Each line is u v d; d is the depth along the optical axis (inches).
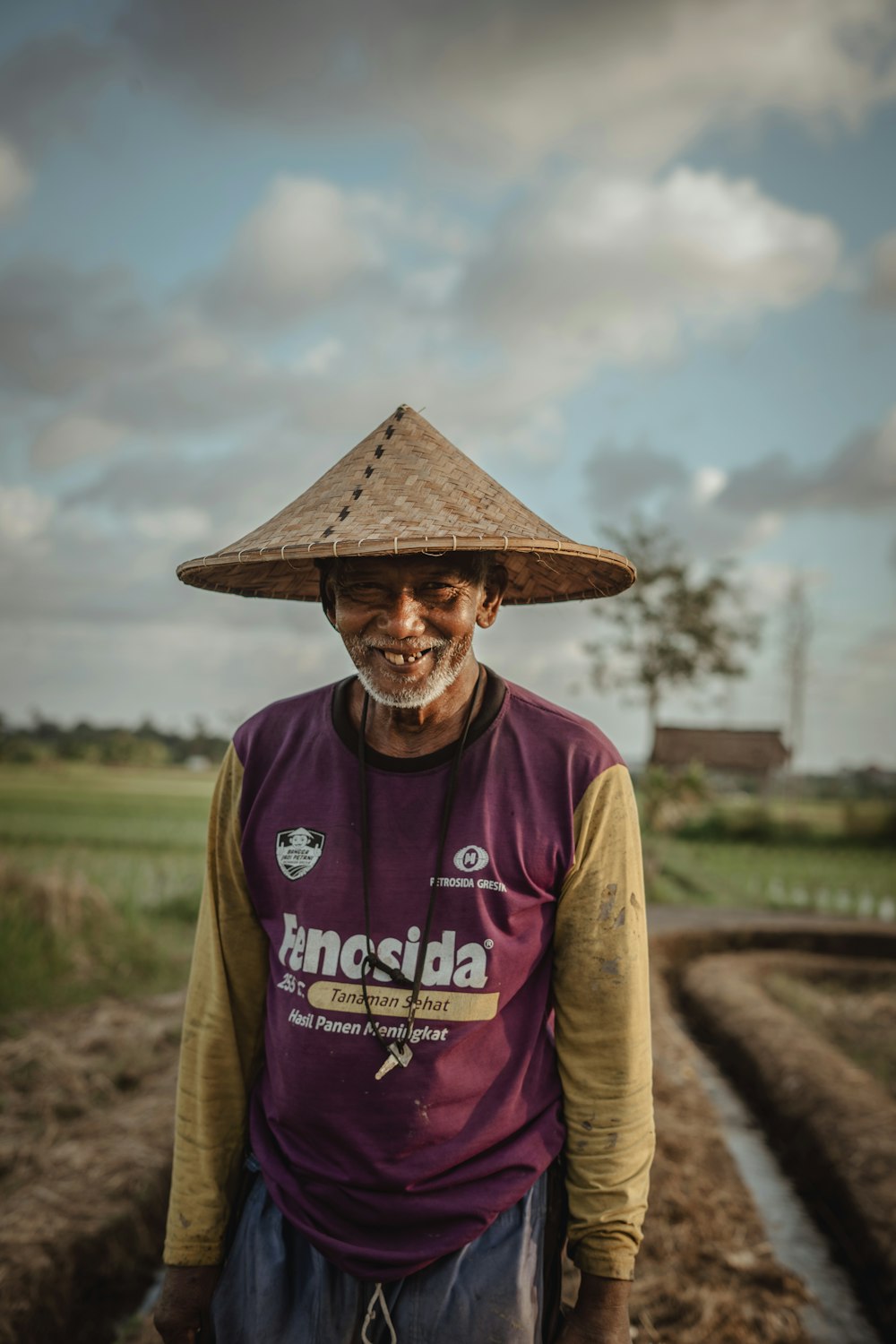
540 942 61.2
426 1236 59.6
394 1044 58.9
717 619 749.3
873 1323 138.3
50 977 286.0
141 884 458.0
